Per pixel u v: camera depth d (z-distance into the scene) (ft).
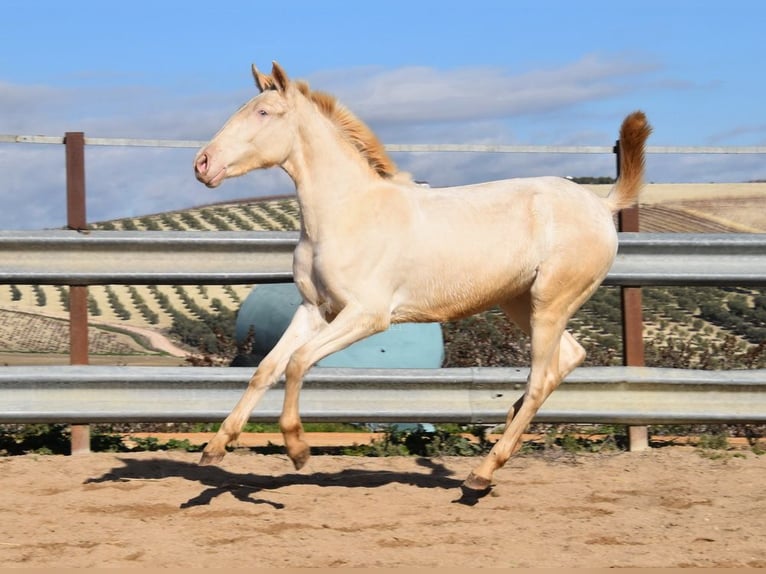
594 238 19.79
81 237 23.31
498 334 33.14
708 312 57.88
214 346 51.08
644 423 24.20
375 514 18.40
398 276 18.90
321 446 25.71
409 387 23.77
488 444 25.17
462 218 19.20
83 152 23.54
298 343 18.92
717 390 24.23
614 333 50.19
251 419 23.43
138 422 23.36
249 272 23.94
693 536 16.72
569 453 24.29
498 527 17.40
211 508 18.61
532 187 19.89
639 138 21.04
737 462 23.07
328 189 18.69
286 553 15.49
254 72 19.11
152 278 23.65
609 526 17.49
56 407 23.08
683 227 36.70
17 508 18.40
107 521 17.61
